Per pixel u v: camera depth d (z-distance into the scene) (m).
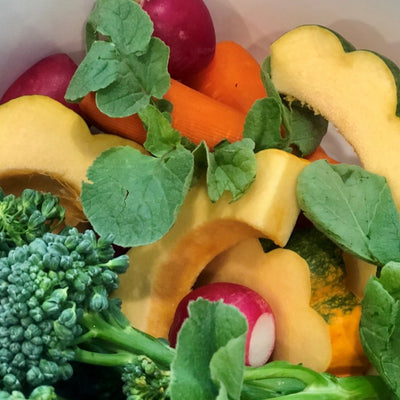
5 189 0.23
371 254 0.21
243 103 0.26
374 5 0.25
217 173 0.21
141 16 0.21
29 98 0.22
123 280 0.23
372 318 0.19
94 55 0.22
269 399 0.19
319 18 0.25
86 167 0.22
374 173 0.21
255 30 0.26
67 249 0.18
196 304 0.17
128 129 0.23
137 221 0.20
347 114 0.22
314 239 0.23
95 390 0.20
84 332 0.19
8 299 0.17
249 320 0.22
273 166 0.21
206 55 0.24
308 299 0.22
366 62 0.22
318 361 0.22
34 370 0.17
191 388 0.16
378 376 0.21
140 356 0.19
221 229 0.22
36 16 0.24
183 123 0.23
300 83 0.22
